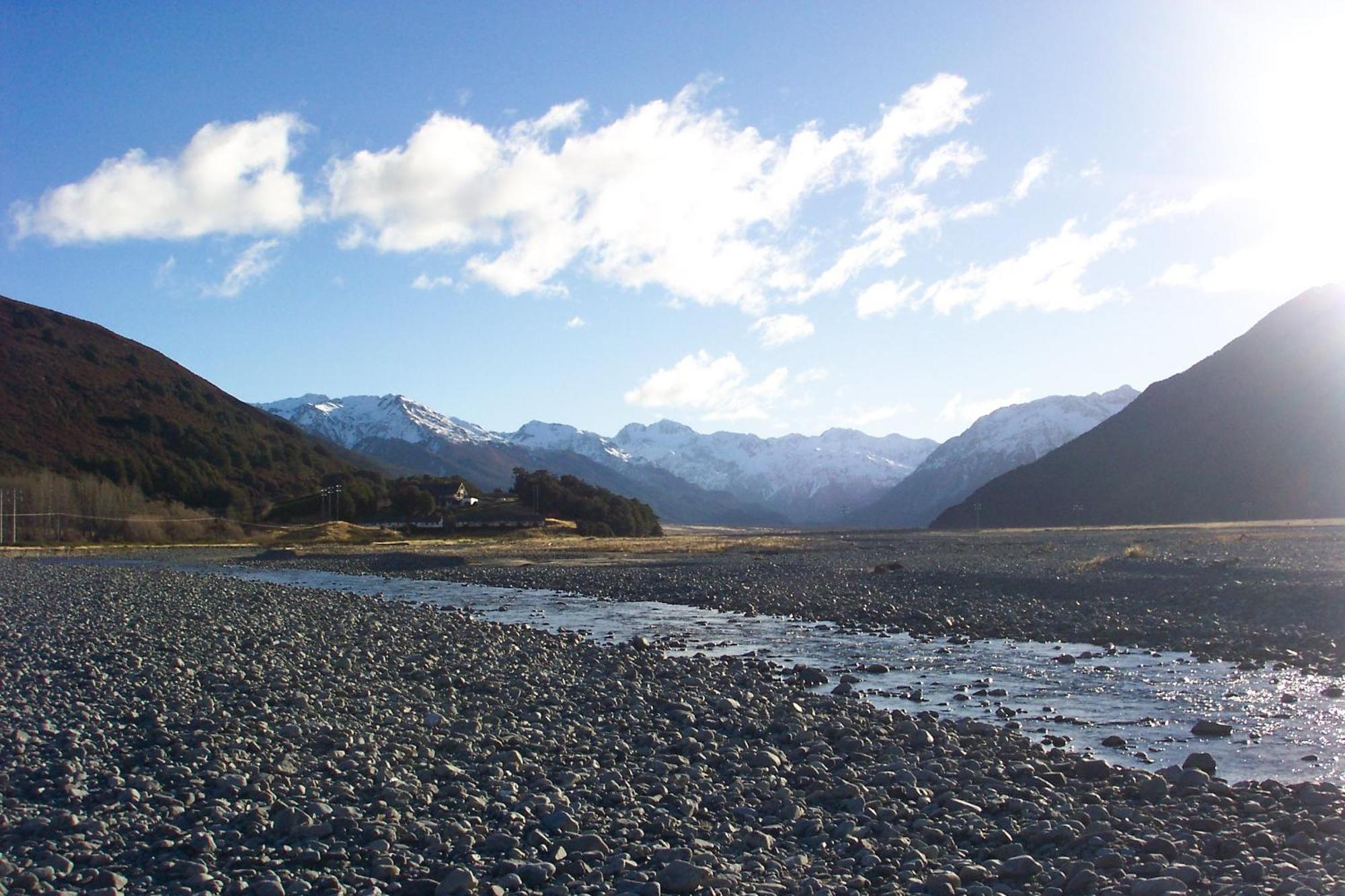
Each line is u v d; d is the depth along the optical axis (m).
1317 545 58.91
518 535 134.62
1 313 190.00
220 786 11.91
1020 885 8.81
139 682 19.25
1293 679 19.58
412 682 20.12
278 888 8.61
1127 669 21.45
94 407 173.38
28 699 17.61
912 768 12.91
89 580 53.28
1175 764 13.40
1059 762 13.19
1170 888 8.20
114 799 11.40
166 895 8.59
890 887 8.70
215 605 37.44
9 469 141.00
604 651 25.12
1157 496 176.25
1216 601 31.36
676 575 56.03
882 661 23.58
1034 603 34.78
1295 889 8.14
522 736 15.00
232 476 169.12
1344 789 11.45
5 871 8.81
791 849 9.98
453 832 10.23
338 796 11.55
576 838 9.94
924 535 143.00
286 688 18.73
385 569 73.31
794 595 41.25
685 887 8.66
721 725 16.02
